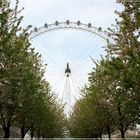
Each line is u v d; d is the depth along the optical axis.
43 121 68.00
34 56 53.09
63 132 164.12
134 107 37.41
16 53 38.00
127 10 28.80
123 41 32.62
